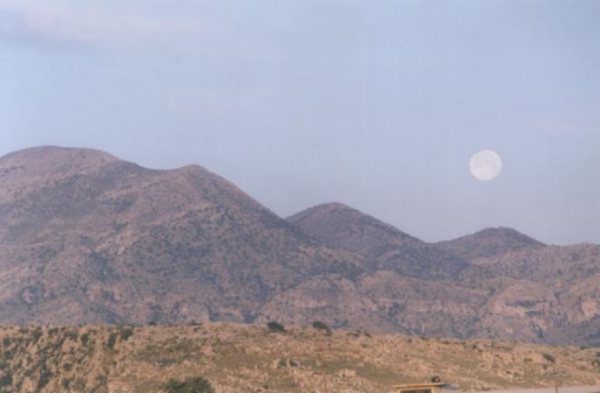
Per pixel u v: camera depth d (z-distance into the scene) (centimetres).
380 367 18225
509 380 18050
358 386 16512
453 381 17288
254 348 18700
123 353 18450
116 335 19338
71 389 17712
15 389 18325
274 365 17662
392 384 16850
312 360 18288
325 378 16738
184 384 15788
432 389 14075
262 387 16300
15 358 19338
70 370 18362
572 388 16262
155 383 16825
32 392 18088
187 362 17725
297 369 17525
